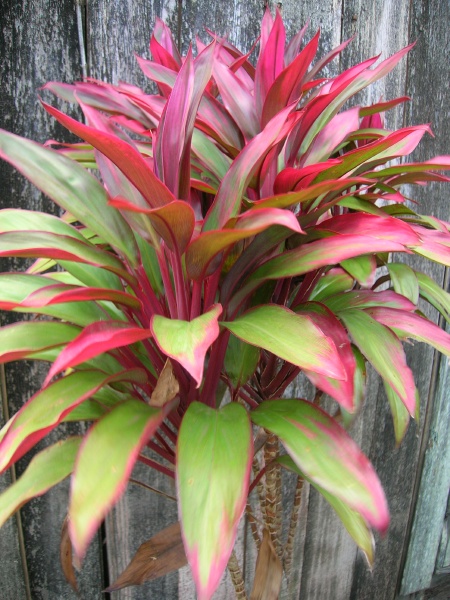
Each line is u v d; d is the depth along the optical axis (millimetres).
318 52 1475
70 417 856
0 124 1232
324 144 996
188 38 1338
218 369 880
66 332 834
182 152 723
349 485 667
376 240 743
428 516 2029
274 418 766
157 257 915
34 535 1459
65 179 834
